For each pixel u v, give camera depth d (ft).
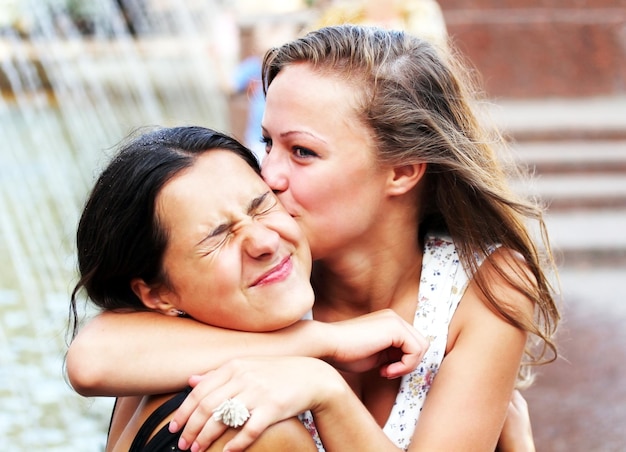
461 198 7.48
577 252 24.90
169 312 6.84
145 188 6.51
